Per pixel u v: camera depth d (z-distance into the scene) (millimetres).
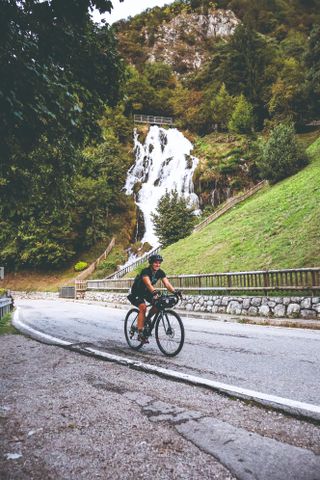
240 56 70438
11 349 6664
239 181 50406
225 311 12992
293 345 6457
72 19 6348
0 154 6781
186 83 95375
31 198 8672
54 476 2193
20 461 2393
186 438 2676
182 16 143750
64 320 12094
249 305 12008
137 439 2674
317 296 10109
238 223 25797
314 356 5480
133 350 6227
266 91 62469
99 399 3629
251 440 2627
